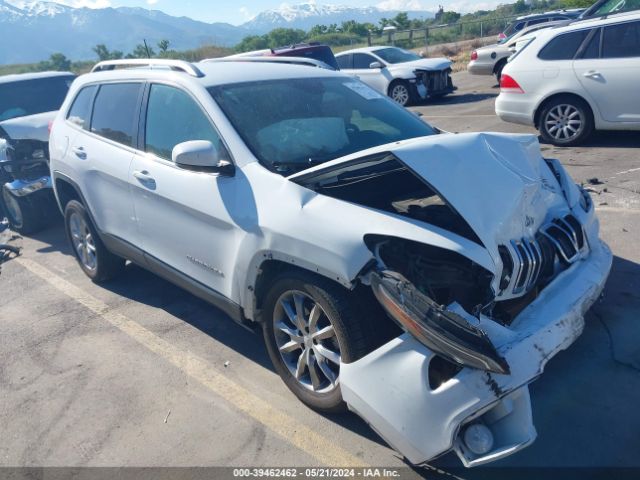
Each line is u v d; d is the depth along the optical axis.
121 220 4.41
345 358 2.77
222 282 3.52
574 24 8.06
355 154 3.04
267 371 3.67
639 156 7.27
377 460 2.82
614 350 3.43
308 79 4.18
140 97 4.25
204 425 3.21
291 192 3.06
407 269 2.77
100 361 3.97
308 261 2.85
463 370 2.42
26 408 3.53
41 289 5.35
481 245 2.65
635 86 7.54
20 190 6.65
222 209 3.34
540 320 2.65
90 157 4.60
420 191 3.13
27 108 8.62
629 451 2.71
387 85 14.84
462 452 2.47
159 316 4.56
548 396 3.12
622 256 4.55
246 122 3.56
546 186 3.39
